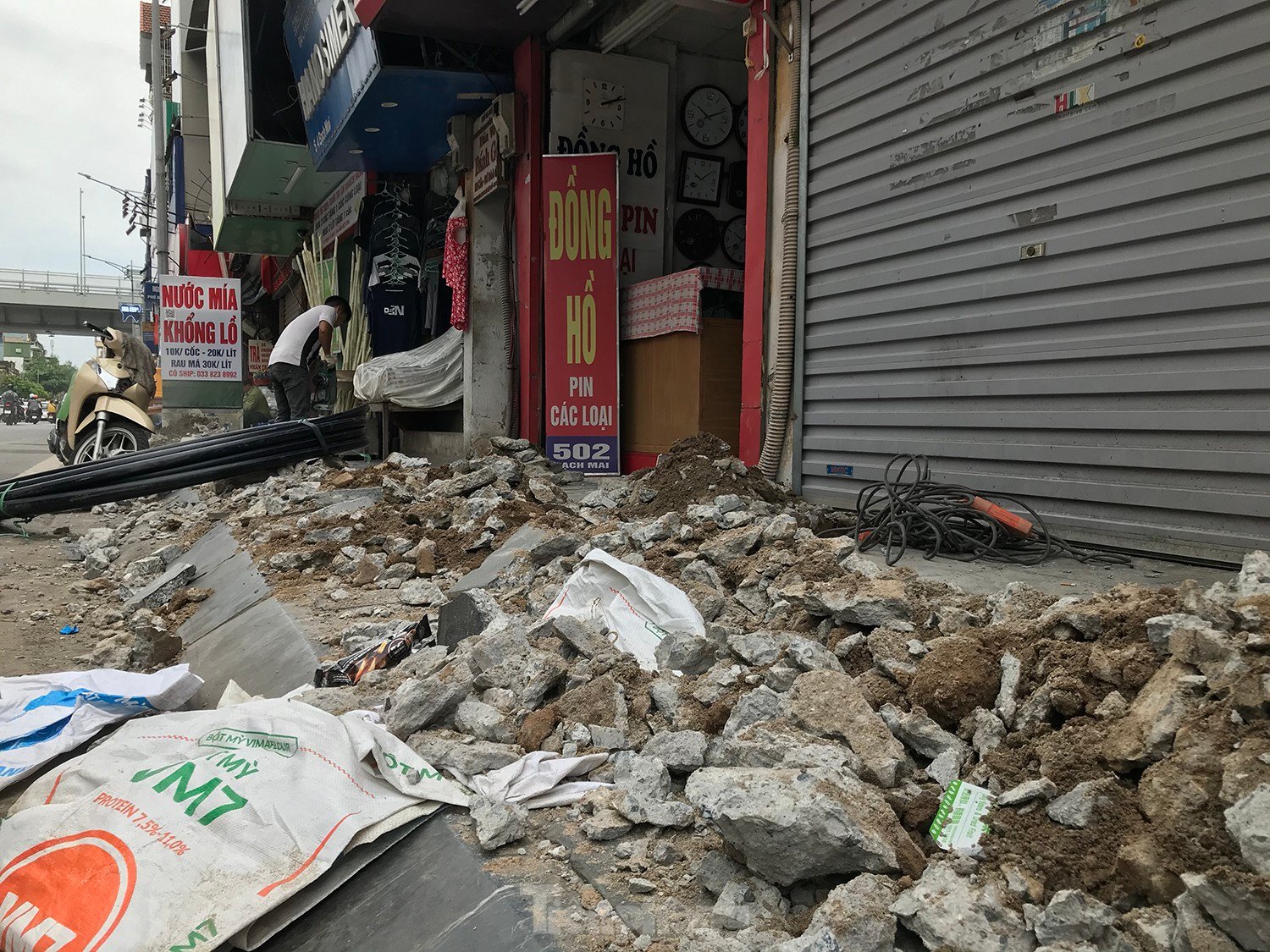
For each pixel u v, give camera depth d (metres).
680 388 8.41
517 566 5.20
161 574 7.34
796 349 6.25
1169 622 2.28
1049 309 4.53
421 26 8.73
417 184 12.89
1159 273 4.02
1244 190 3.70
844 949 1.79
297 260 18.34
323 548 6.25
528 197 9.27
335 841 2.46
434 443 11.18
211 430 14.25
